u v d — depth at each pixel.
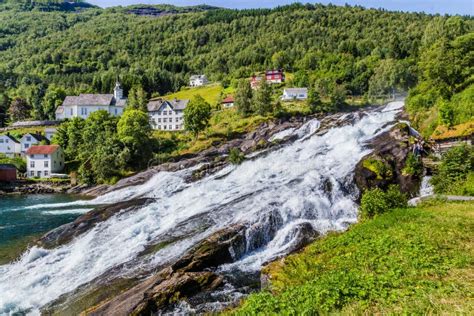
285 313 12.79
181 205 41.56
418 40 180.75
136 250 30.27
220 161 75.56
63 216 53.47
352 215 34.56
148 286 23.16
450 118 53.59
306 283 16.33
